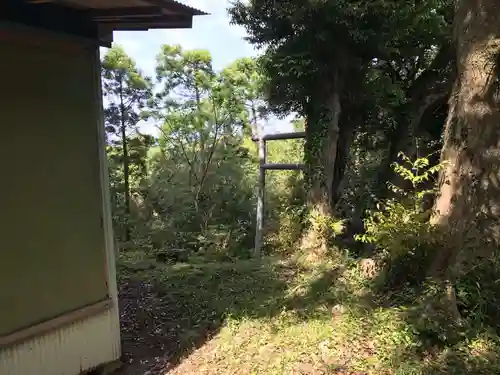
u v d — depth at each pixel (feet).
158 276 24.94
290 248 28.17
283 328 15.62
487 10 15.15
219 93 47.65
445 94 24.68
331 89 25.49
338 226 24.52
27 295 11.24
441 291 14.28
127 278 25.23
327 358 13.00
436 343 12.82
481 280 14.19
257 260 27.48
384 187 26.03
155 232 38.88
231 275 24.18
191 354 14.80
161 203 46.98
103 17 12.58
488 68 15.12
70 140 12.50
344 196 26.86
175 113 48.42
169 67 47.88
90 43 12.87
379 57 25.20
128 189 47.98
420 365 11.79
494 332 12.80
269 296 19.49
